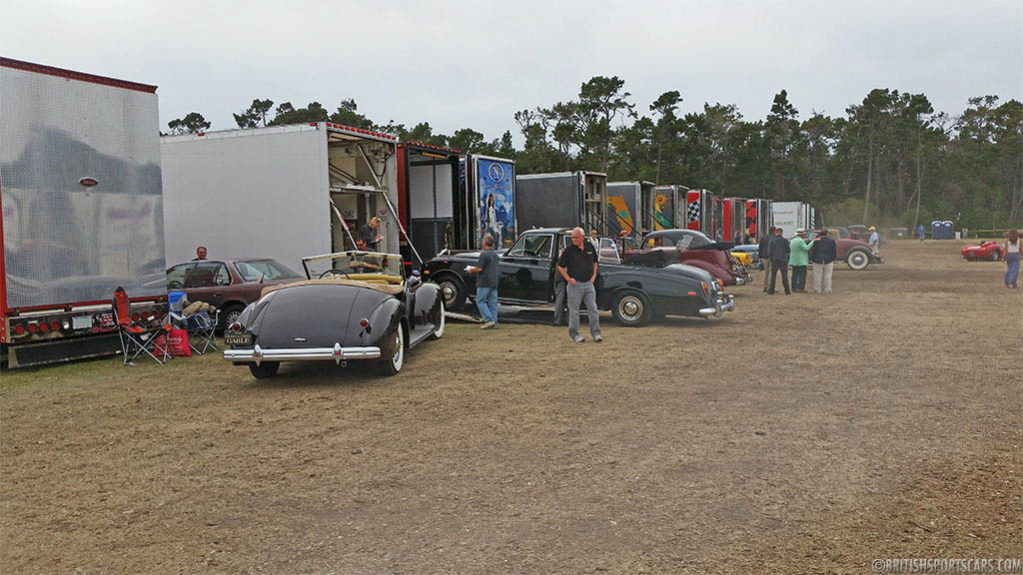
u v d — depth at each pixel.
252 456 5.80
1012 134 114.25
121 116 10.45
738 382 8.30
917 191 108.19
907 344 10.89
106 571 3.83
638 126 71.38
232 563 3.90
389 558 3.92
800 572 3.67
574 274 11.48
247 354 8.38
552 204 22.11
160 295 10.95
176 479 5.29
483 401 7.55
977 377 8.44
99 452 6.02
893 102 106.69
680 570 3.71
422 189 17.98
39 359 9.66
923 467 5.25
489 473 5.27
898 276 25.81
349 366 9.70
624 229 25.95
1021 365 9.17
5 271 9.23
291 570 3.80
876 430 6.23
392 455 5.75
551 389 8.08
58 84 9.75
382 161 15.61
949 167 110.44
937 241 77.44
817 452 5.63
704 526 4.26
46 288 9.62
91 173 10.09
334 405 7.50
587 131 65.31
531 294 14.20
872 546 3.96
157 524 4.45
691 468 5.30
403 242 17.31
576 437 6.15
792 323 13.51
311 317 8.55
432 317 11.55
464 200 17.70
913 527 4.21
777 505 4.57
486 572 3.73
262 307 8.73
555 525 4.31
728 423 6.51
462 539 4.14
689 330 12.71
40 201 9.57
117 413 7.36
